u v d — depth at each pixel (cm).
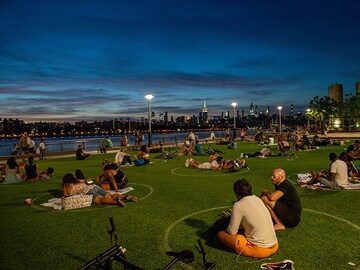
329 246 560
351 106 5619
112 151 2889
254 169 1479
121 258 401
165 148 3089
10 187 1216
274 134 5231
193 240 604
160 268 494
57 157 2491
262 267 486
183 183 1176
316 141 2839
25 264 527
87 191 893
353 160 1664
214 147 3020
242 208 515
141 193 1017
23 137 2434
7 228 708
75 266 516
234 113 4103
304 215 735
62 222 740
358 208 784
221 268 488
